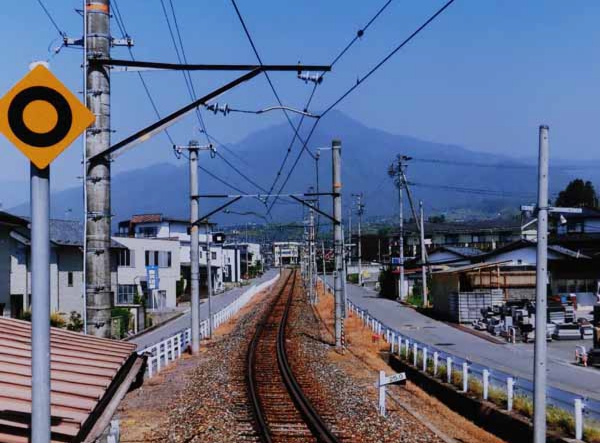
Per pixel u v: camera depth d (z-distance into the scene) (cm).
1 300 2811
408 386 2056
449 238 7588
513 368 2203
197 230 2644
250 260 12512
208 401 1647
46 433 385
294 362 2406
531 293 3972
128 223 7431
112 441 883
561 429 1320
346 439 1277
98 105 1035
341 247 2845
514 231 7381
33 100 382
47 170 389
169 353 2584
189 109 1010
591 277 4188
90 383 618
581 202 7738
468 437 1392
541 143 1032
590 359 2252
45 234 388
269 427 1384
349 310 4709
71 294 3762
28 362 612
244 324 3931
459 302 3822
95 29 1033
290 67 985
